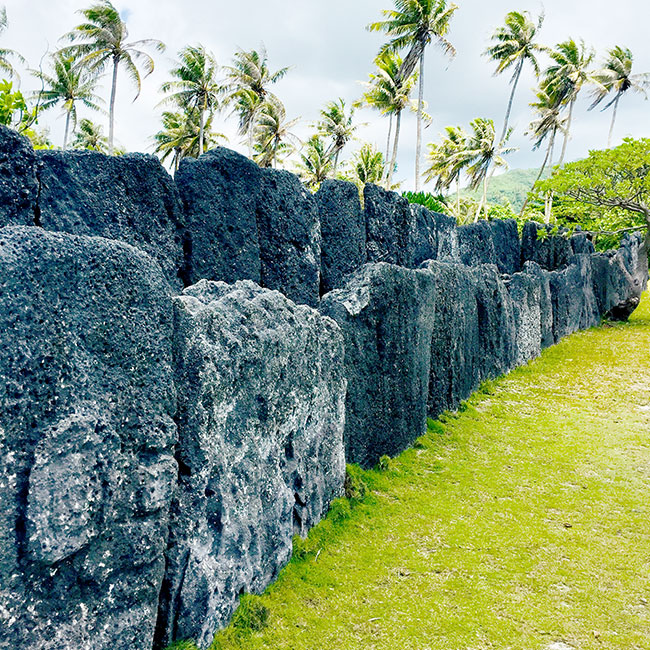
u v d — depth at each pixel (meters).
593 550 8.48
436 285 13.35
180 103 41.31
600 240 29.94
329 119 46.50
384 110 39.88
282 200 9.25
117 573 4.88
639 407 15.06
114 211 6.81
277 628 6.43
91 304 4.84
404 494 10.04
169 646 5.49
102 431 4.79
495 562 8.15
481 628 6.71
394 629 6.62
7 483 4.19
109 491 4.79
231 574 6.30
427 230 14.79
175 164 45.78
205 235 7.91
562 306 21.70
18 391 4.27
